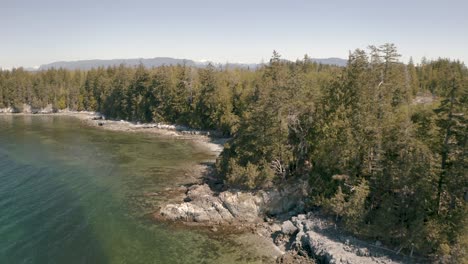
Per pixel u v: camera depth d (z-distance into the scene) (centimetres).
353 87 5241
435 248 3681
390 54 5778
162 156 8812
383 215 4000
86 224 4931
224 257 4175
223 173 6284
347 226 4222
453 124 3812
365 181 4366
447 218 3781
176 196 6009
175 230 4831
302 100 5784
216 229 4869
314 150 5475
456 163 3728
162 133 12294
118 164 7994
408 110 5188
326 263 3888
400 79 5953
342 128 4900
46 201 5691
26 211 5288
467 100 3741
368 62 5788
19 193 6003
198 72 15138
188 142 10662
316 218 4694
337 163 4775
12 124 14662
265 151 5506
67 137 11431
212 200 5247
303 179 5531
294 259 4081
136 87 14988
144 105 14462
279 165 5631
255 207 5181
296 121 5688
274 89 5775
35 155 8700
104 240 4512
